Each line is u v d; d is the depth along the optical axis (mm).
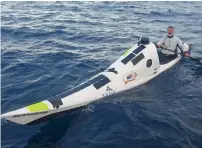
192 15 21062
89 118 7930
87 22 18109
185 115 8156
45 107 7527
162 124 7715
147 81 10008
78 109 8227
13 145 6848
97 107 8391
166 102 8812
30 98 8766
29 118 7293
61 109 7820
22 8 21578
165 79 10242
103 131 7418
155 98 9016
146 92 9359
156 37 15344
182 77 10430
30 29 15898
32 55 12156
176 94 9297
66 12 20719
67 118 7922
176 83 10000
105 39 14734
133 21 18828
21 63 11289
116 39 14781
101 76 9117
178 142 7031
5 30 15539
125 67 9453
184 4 25234
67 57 12023
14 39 14211
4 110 8125
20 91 9164
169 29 11117
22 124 7324
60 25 17031
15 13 19797
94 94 8531
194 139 7152
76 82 9828
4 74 10359
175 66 11289
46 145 6898
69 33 15516
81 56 12195
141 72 9742
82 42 14164
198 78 10414
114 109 8320
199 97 9141
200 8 23688
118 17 19844
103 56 12289
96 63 11469
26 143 6934
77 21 18234
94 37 14992
